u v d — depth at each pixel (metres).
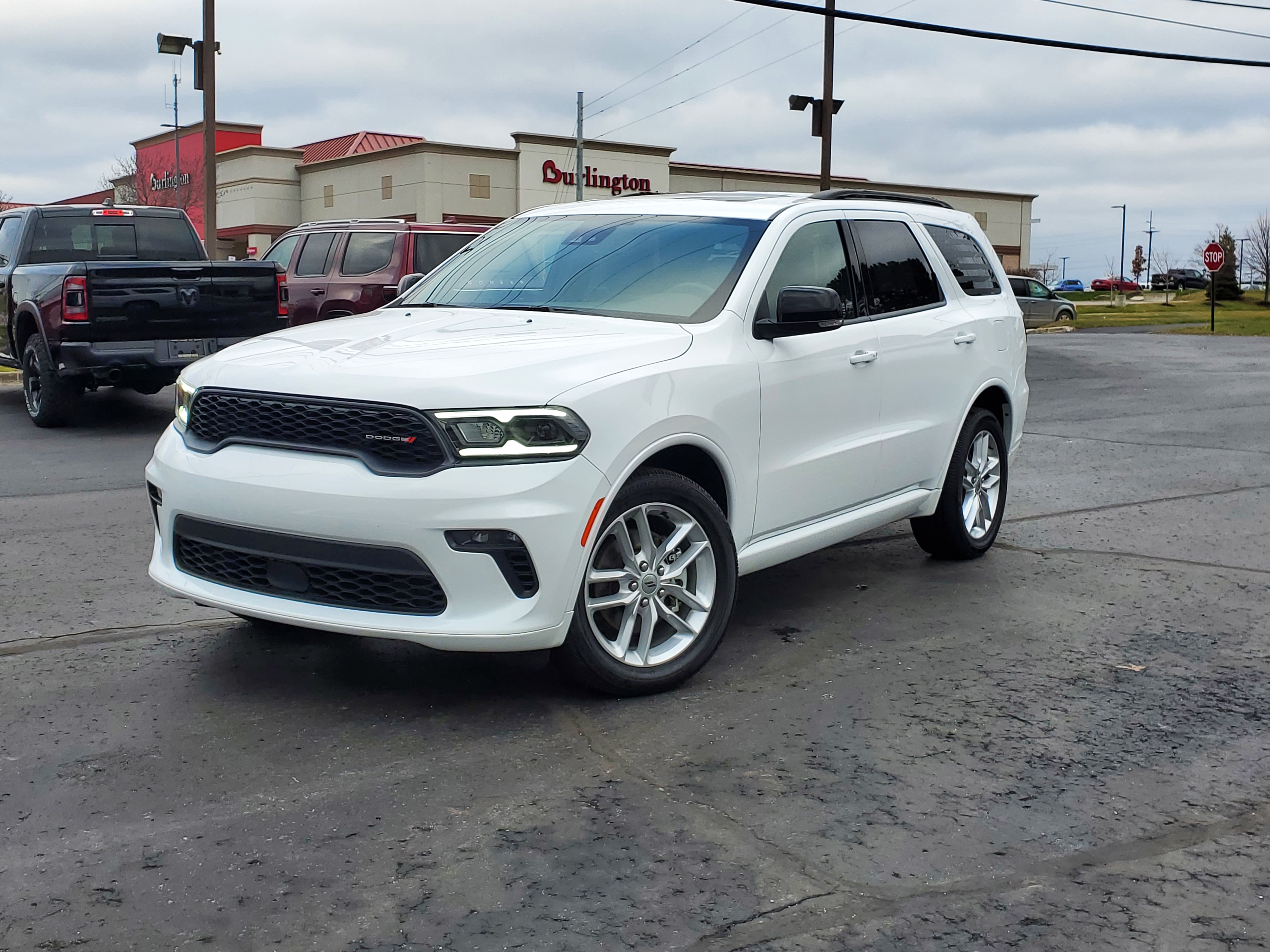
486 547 4.01
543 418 4.07
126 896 3.07
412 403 4.01
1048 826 3.52
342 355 4.42
